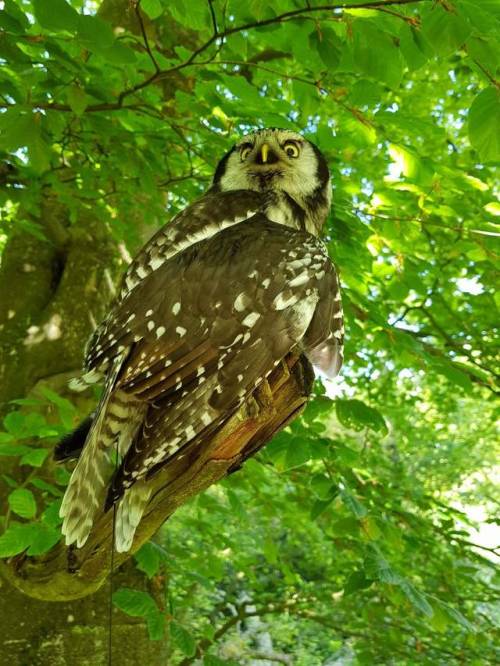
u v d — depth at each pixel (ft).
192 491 1.56
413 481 4.99
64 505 1.42
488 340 4.05
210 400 1.45
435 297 4.07
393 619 3.90
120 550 1.45
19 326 3.17
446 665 3.70
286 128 2.36
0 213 3.46
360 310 2.84
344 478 3.17
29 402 2.12
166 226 1.79
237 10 1.92
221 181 2.34
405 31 1.68
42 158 1.84
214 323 1.50
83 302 3.20
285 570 3.81
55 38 2.12
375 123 2.41
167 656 2.96
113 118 2.68
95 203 3.06
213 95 2.48
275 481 4.05
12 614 2.74
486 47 1.58
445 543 3.90
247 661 6.54
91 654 2.77
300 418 2.66
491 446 7.83
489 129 1.63
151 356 1.48
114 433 1.49
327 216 2.54
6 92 2.20
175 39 3.17
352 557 4.00
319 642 6.88
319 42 1.82
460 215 2.77
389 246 2.93
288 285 1.55
